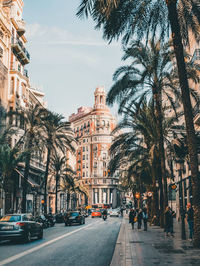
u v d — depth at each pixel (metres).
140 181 42.28
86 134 139.38
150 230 25.11
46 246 15.70
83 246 15.84
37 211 57.66
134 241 16.56
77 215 37.75
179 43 14.88
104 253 13.36
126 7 16.91
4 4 48.78
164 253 11.70
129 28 17.62
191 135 14.31
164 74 25.53
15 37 48.72
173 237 18.53
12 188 44.03
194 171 13.98
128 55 25.58
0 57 43.09
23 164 44.62
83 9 14.89
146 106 29.92
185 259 10.19
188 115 14.45
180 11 17.84
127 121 30.75
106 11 14.97
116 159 32.25
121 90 24.89
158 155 28.72
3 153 33.19
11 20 46.88
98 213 71.38
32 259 11.54
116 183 136.50
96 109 136.88
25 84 48.25
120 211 76.69
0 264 10.41
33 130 36.72
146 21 17.69
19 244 16.61
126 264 9.36
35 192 55.53
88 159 136.00
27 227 17.22
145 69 25.95
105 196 133.00
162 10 17.81
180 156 18.56
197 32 18.17
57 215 45.50
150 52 25.72
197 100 26.19
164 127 31.06
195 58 31.83
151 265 9.10
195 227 13.52
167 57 25.45
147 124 30.02
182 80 14.69
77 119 148.38
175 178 44.53
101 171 132.62
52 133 41.91
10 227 16.70
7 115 35.84
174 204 50.53
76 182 73.38
